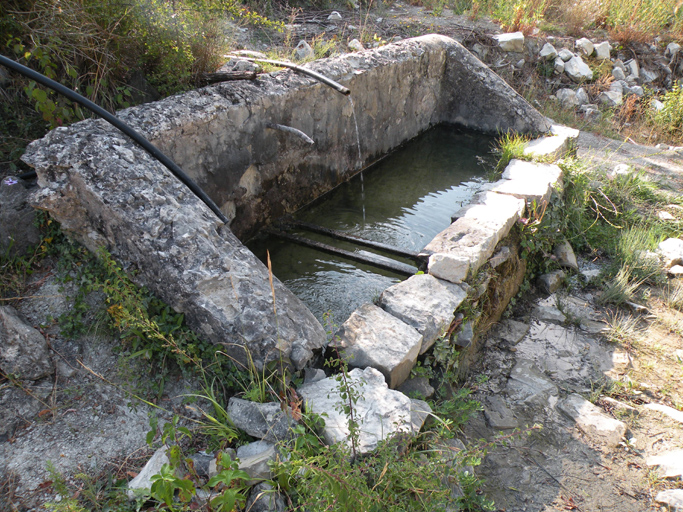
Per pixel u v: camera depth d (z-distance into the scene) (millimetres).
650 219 5543
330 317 3846
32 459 2473
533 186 5016
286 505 2352
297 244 4750
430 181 6199
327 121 5383
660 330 4172
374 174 6344
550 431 3244
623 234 5223
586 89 8773
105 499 2352
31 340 2744
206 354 2904
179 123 3711
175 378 2887
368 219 5273
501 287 4184
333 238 4855
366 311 3369
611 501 2809
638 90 8891
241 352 2816
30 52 3484
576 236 5219
